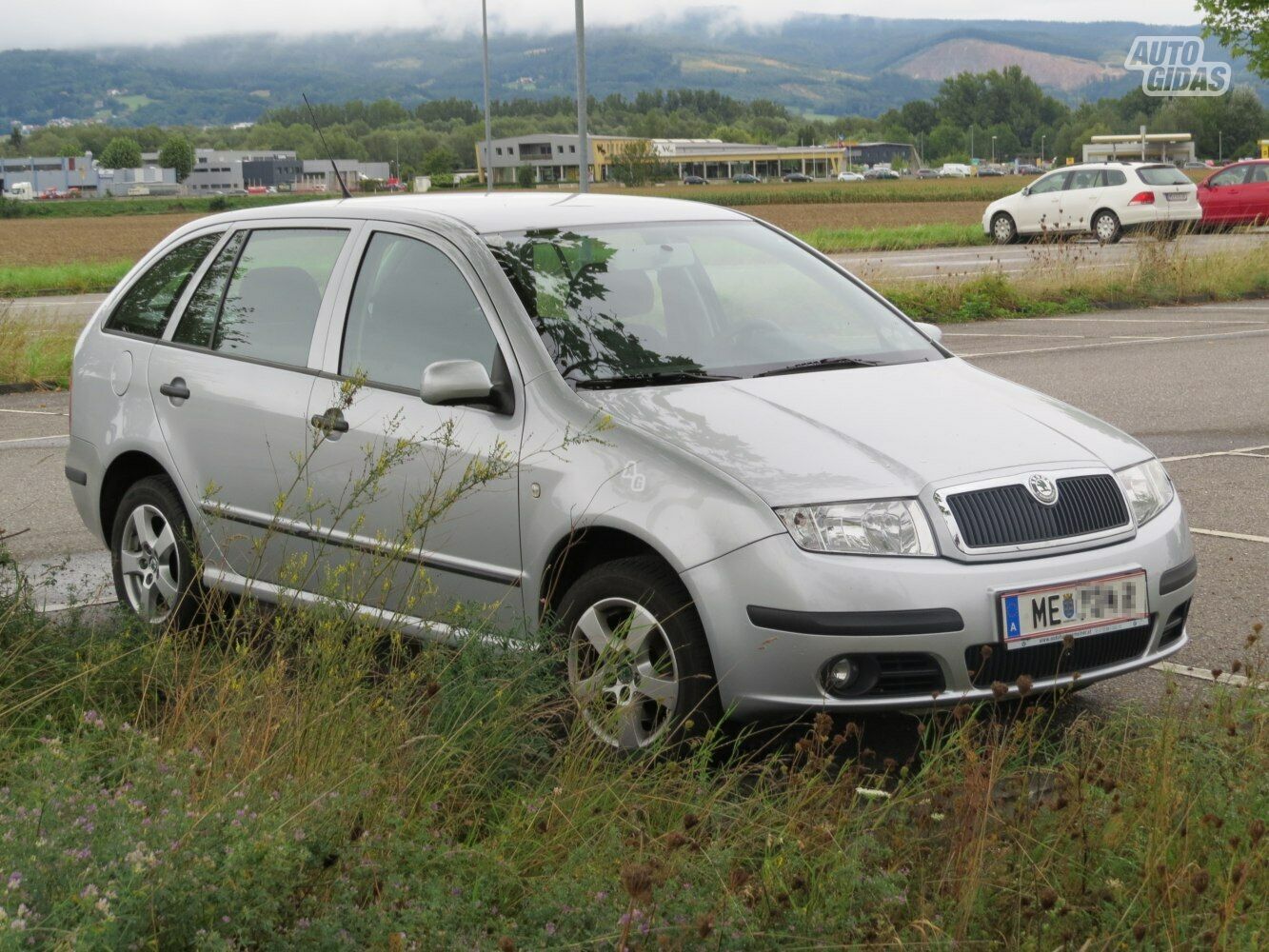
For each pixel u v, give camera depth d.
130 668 5.03
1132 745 4.32
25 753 4.12
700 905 3.09
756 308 5.64
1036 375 13.80
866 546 4.30
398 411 5.21
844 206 83.75
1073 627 4.45
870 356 5.52
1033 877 3.45
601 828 3.75
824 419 4.77
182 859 2.87
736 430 4.66
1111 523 4.65
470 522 4.96
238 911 2.85
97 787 3.40
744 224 6.27
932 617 4.25
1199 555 7.26
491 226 5.52
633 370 5.05
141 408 6.29
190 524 6.01
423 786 3.89
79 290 29.94
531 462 4.80
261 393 5.73
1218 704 4.47
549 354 4.99
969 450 4.65
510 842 3.65
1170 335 17.09
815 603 4.22
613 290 5.39
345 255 5.76
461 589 5.04
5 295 28.34
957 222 59.19
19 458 10.75
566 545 4.72
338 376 5.53
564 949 2.96
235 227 6.40
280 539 5.60
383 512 5.20
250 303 6.08
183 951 2.77
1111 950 3.15
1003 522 4.45
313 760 3.89
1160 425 11.06
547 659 4.55
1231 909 3.07
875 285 20.47
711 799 3.95
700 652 4.40
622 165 162.75
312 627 4.68
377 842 3.31
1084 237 34.28
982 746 4.24
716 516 4.36
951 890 3.33
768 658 4.27
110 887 2.65
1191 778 3.92
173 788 3.34
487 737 4.21
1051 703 5.16
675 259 5.70
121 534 6.36
